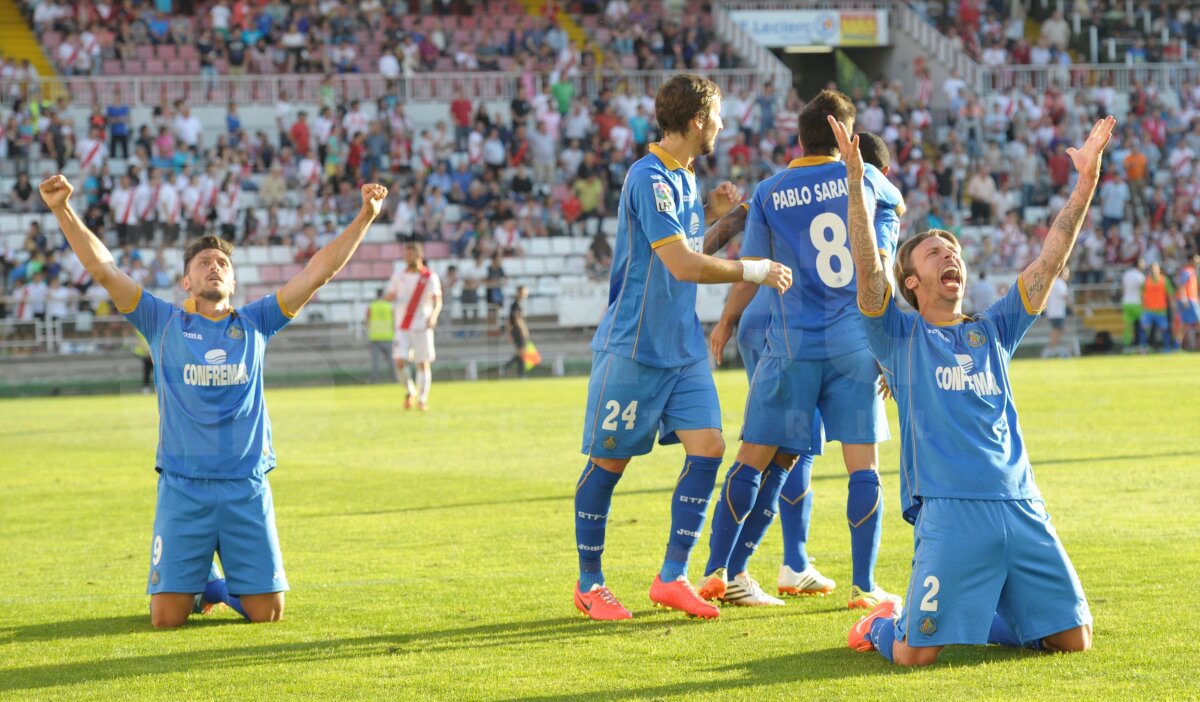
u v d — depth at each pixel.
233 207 59.12
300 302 13.04
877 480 12.80
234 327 12.73
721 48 75.25
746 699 9.40
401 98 67.81
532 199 63.34
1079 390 39.50
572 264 61.44
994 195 67.50
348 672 10.48
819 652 10.84
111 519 19.80
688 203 12.37
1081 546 15.23
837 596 13.32
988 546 10.13
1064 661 10.21
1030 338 62.50
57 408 43.81
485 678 10.20
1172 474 21.39
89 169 59.59
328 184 61.38
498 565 15.26
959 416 10.39
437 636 11.73
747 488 12.84
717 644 11.21
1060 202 69.81
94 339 52.38
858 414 12.78
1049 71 76.50
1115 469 22.14
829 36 78.44
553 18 74.06
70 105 63.81
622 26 74.62
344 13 70.88
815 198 12.98
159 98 64.94
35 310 52.78
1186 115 74.50
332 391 48.25
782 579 13.48
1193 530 16.20
